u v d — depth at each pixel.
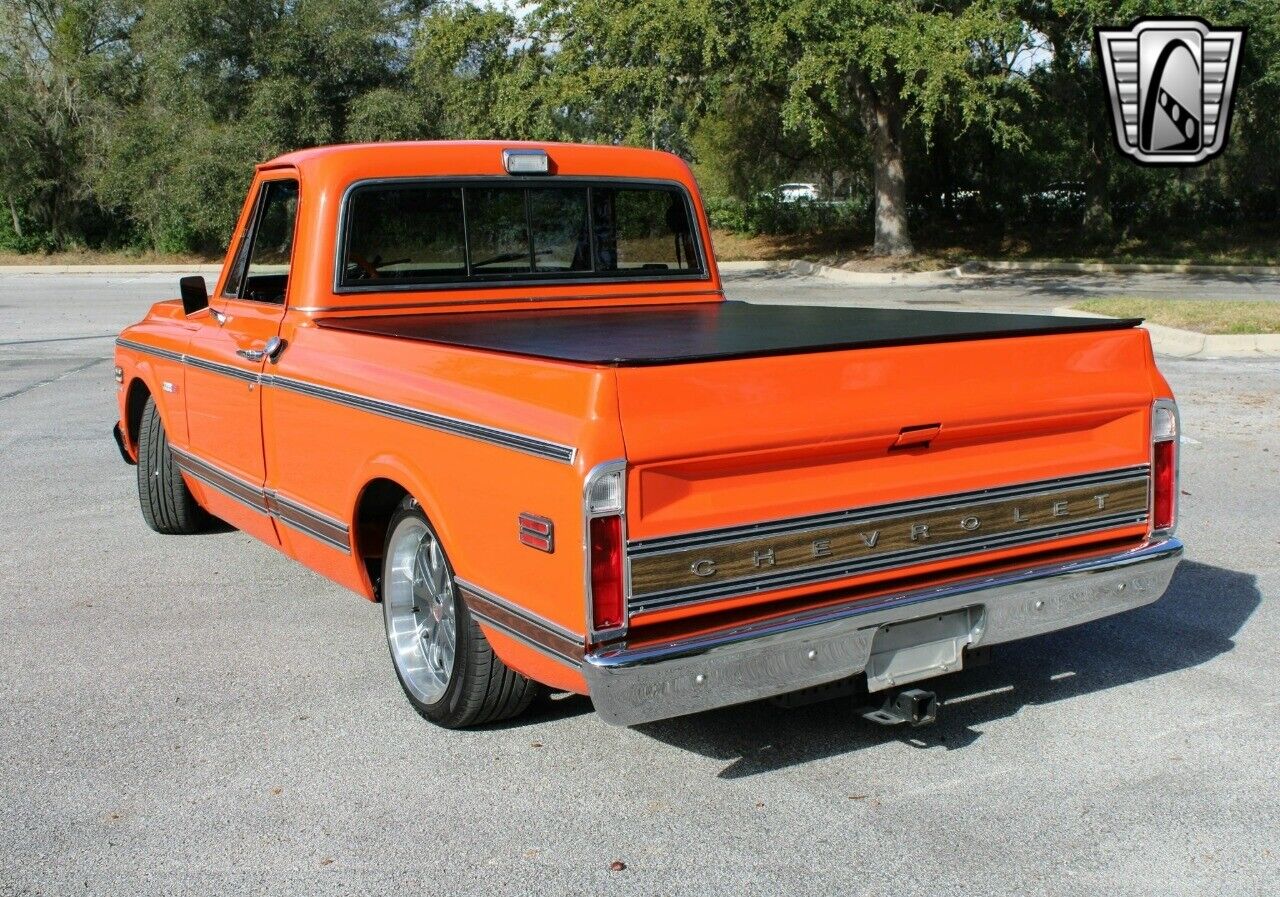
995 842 3.60
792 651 3.57
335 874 3.47
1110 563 4.13
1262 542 6.75
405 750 4.29
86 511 7.75
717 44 24.72
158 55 36.59
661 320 5.08
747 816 3.78
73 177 41.12
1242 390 11.59
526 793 3.95
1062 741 4.30
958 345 3.88
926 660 3.89
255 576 6.38
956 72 23.70
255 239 5.75
